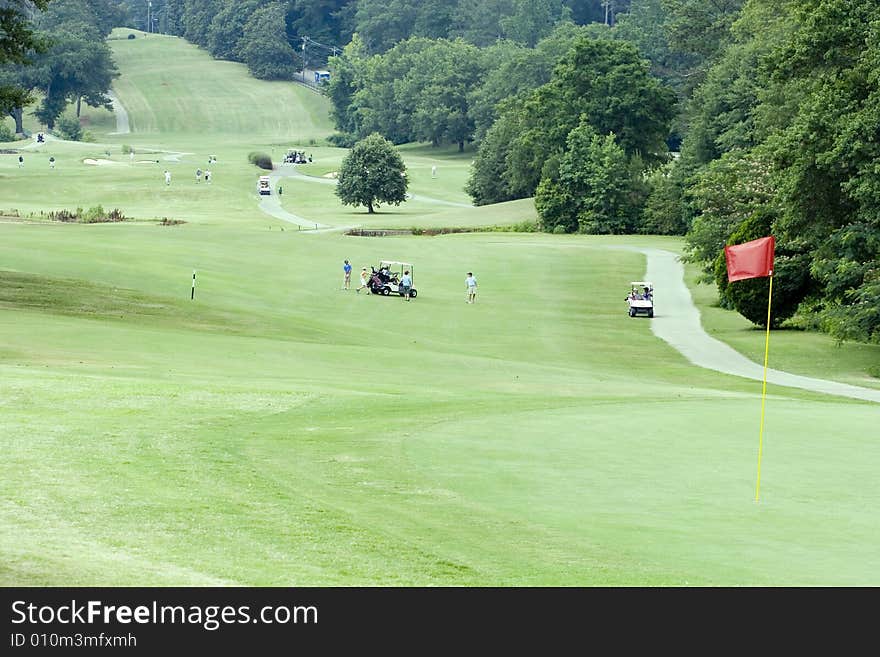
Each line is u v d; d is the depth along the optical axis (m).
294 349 45.84
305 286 81.94
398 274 84.56
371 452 22.45
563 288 89.31
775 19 131.38
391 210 172.62
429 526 16.62
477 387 37.38
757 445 23.70
